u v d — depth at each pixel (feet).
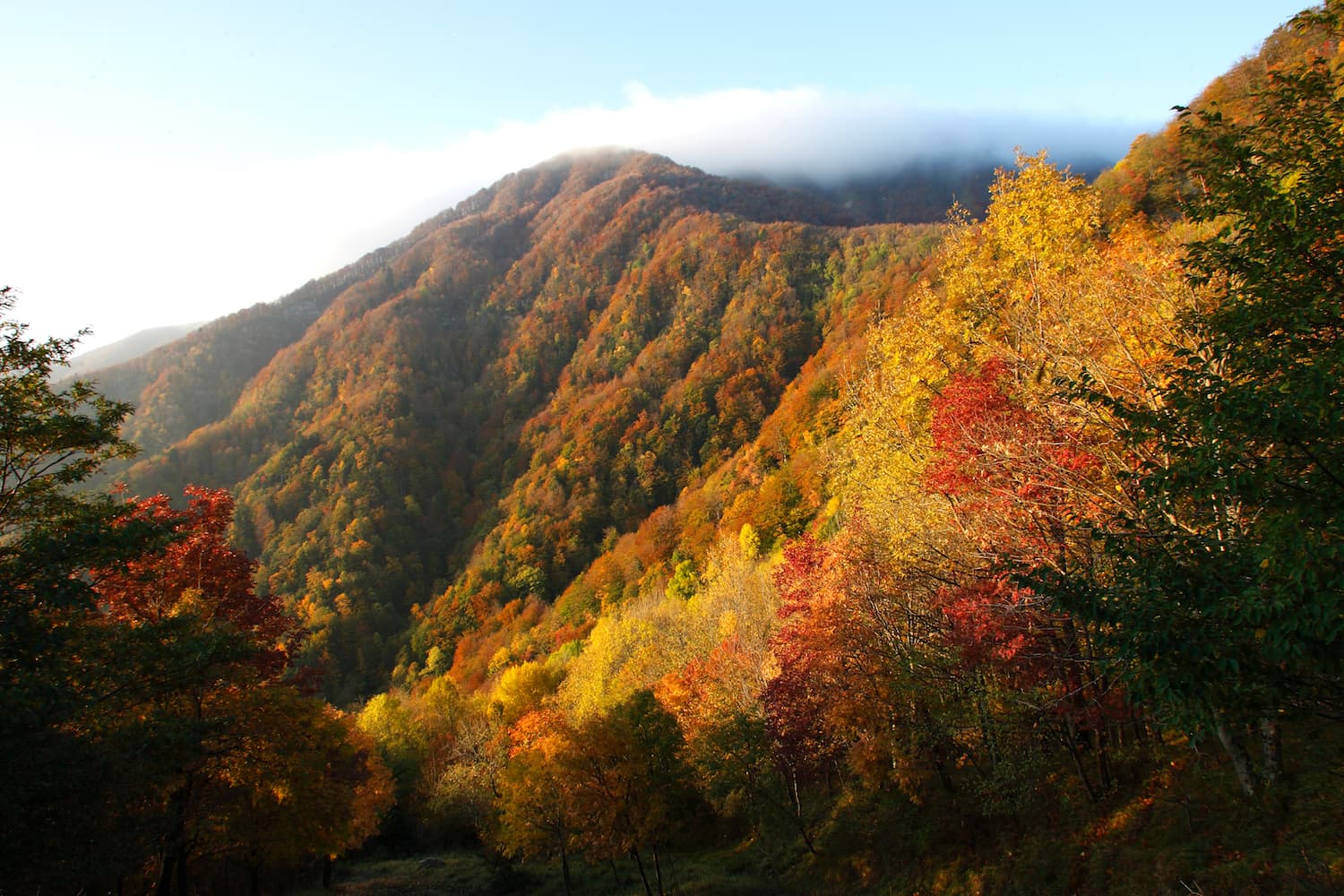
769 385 413.59
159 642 48.98
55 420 47.42
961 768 69.00
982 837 60.64
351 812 85.66
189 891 88.02
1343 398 21.59
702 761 91.25
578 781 83.46
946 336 80.48
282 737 67.00
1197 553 26.13
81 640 44.57
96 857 36.55
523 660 278.26
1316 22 27.76
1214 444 24.59
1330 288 24.98
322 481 410.93
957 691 55.77
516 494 418.10
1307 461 23.75
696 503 327.67
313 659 295.89
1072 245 74.08
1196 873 39.75
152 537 47.11
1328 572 20.81
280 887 105.29
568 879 102.73
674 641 164.96
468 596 344.28
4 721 32.17
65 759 35.45
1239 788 43.06
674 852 115.55
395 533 389.19
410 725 188.14
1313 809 37.17
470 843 159.43
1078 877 48.16
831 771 96.78
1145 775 51.88
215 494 79.36
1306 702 25.46
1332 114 26.37
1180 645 24.13
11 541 45.78
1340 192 24.53
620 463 403.34
